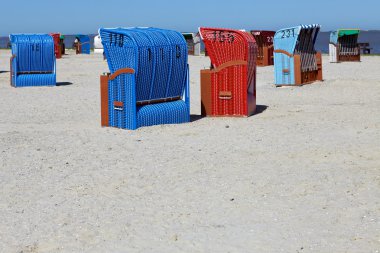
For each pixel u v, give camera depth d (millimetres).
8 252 5836
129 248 5902
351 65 34469
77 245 6008
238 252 5723
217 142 11352
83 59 46312
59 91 21828
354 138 11531
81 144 11312
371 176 8445
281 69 21859
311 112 15219
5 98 19641
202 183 8328
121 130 12820
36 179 8758
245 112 14484
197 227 6477
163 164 9555
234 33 14422
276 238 6062
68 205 7402
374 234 6078
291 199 7430
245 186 8102
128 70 12719
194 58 45844
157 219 6781
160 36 13422
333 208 6992
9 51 59344
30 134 12391
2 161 9953
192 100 18719
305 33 22219
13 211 7191
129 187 8211
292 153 10227
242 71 14344
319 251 5664
